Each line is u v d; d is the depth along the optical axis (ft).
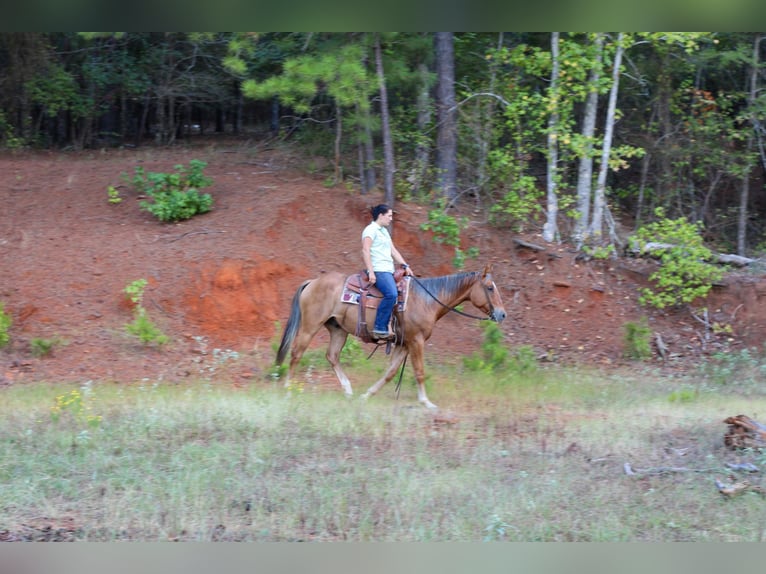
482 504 22.31
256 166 57.93
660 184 58.08
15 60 60.70
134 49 67.00
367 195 52.54
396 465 25.70
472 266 49.55
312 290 35.70
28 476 24.25
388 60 50.96
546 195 56.39
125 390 35.14
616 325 47.55
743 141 59.62
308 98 49.39
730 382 41.11
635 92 57.82
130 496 22.81
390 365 35.06
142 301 43.27
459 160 54.49
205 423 29.76
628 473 25.11
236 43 47.37
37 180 54.54
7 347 39.40
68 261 45.24
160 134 68.54
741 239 57.00
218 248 46.44
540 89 59.47
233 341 43.19
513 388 37.78
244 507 22.48
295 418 30.76
